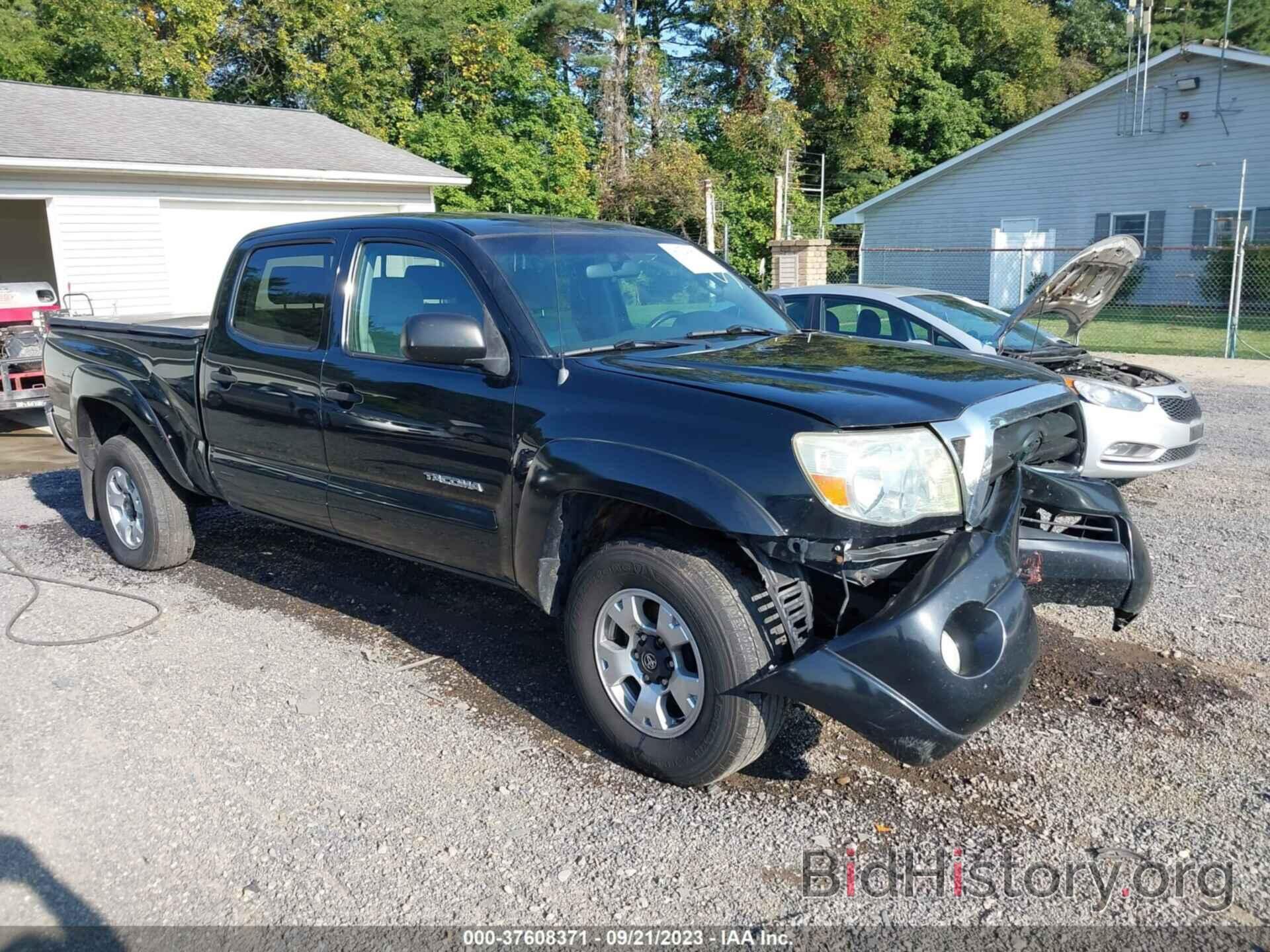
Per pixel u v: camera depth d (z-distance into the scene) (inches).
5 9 978.7
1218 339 719.7
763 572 119.9
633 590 130.3
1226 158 887.1
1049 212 1003.3
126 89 980.6
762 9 1240.8
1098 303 275.0
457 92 1082.1
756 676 120.2
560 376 138.9
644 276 171.0
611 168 1144.8
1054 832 120.7
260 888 111.8
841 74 1322.6
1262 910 106.3
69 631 187.3
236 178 605.3
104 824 124.2
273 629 187.6
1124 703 152.9
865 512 114.6
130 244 564.4
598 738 145.0
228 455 194.7
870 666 112.7
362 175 662.5
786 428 117.5
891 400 122.0
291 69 1035.3
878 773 135.0
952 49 1391.5
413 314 156.9
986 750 139.7
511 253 156.4
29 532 259.6
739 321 175.9
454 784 132.7
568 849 118.5
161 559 217.5
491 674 166.6
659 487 122.1
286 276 182.4
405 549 165.9
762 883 112.0
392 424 157.8
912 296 318.3
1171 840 118.3
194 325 237.0
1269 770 133.0
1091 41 1593.3
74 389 233.0
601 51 1252.5
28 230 764.0
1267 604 192.2
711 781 127.6
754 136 1231.5
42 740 144.9
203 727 148.9
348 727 148.6
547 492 135.0
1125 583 143.3
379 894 110.6
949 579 115.4
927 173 1060.5
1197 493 280.4
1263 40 1582.2
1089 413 257.1
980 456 123.0
